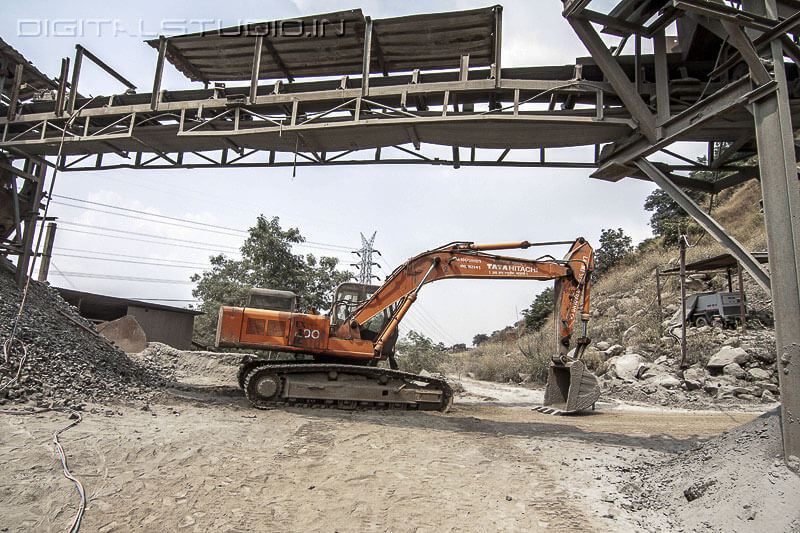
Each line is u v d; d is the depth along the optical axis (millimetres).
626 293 27062
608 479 5785
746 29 5613
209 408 8641
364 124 8406
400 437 7375
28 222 12031
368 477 5426
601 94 7871
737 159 8555
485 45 8633
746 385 14258
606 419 10656
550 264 11281
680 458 6078
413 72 8664
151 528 3873
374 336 11133
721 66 6461
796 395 4656
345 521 4285
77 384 7879
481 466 6109
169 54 9578
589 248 11781
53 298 12234
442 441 7297
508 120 8023
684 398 13914
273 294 10797
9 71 11328
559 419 10562
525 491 5270
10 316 8836
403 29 8391
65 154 11305
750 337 16516
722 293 18312
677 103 8000
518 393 17938
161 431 6293
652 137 7250
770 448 4852
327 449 6430
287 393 9461
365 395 9875
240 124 9594
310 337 10016
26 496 4051
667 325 20062
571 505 4895
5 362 7402
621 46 7668
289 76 9977
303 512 4410
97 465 4887
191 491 4621
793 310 4805
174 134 9891
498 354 30297
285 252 22234
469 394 17484
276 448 6270
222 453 5793
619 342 21188
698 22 6840
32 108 11023
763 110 5348
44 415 6250
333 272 24062
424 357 24938
